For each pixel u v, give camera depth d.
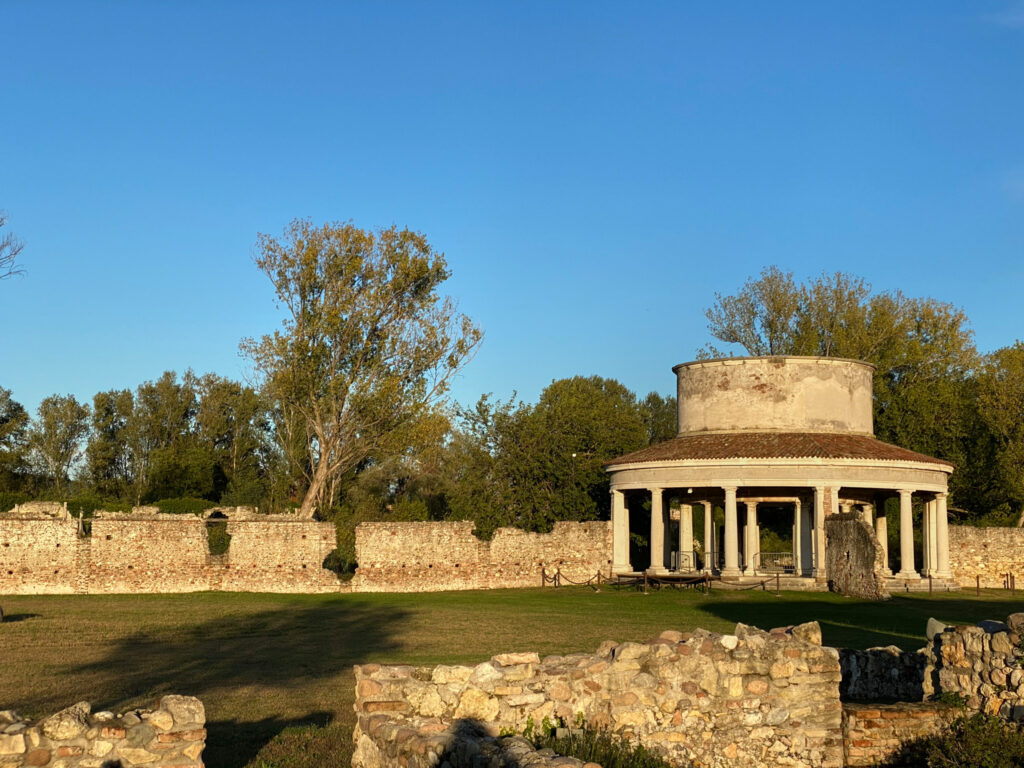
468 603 42.12
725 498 49.34
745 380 53.19
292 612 38.22
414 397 57.91
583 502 55.47
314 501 57.19
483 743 11.51
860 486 47.97
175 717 12.41
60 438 91.00
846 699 16.97
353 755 14.09
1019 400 65.00
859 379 54.25
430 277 59.12
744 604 39.66
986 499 65.69
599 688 13.88
